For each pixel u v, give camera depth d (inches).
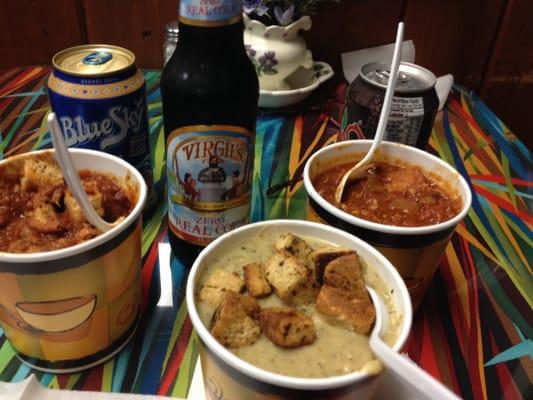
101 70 24.5
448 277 26.8
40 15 44.5
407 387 14.5
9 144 34.6
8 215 19.9
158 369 21.2
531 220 31.1
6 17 44.5
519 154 37.4
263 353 15.5
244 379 14.5
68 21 44.9
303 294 17.3
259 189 32.0
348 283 17.3
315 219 22.4
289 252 18.5
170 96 21.4
